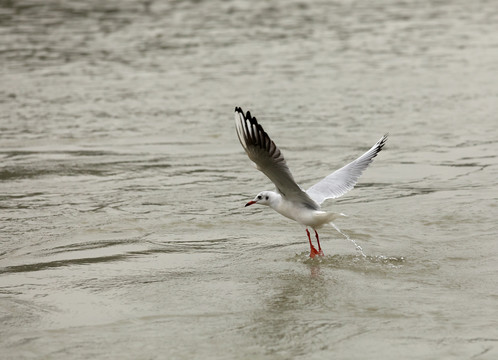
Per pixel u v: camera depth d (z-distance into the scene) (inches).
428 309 384.5
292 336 357.1
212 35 1264.8
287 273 434.9
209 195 575.5
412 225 508.1
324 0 1622.8
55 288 412.8
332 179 446.3
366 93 898.7
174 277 429.4
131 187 593.3
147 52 1141.1
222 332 361.4
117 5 1549.0
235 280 425.1
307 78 976.9
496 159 655.1
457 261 448.5
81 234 494.3
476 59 1075.9
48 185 597.0
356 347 346.0
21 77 984.3
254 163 393.4
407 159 661.9
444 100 861.2
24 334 358.9
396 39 1226.6
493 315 377.1
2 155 676.1
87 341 352.2
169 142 720.3
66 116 808.9
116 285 417.1
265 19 1406.3
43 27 1323.8
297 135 738.2
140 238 489.7
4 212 534.6
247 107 842.2
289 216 440.8
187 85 946.7
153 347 346.0
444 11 1486.2
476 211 527.8
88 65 1056.2
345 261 450.6
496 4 1556.3
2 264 446.0
